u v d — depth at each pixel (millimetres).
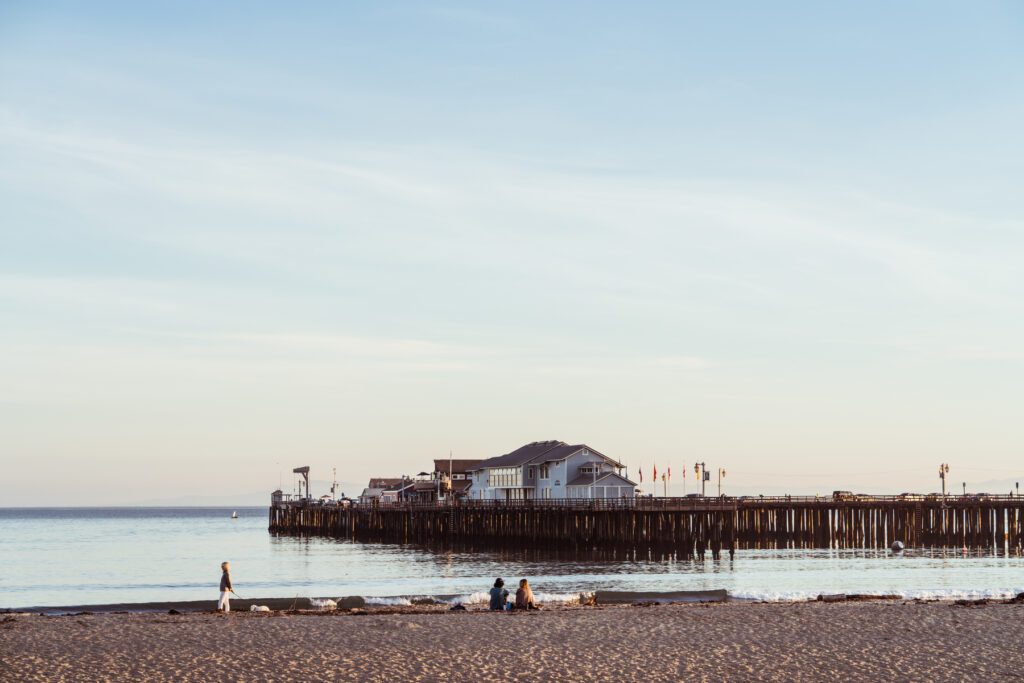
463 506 105312
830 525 94688
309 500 156625
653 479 109375
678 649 29375
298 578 72500
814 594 52594
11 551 116438
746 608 39062
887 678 25438
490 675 25797
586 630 32938
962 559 85125
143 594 63812
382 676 25656
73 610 47969
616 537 86750
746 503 92188
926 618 35188
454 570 77812
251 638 31266
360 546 113875
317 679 25297
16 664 26953
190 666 26812
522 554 93625
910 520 95938
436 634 32062
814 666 26891
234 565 87375
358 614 39344
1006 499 98938
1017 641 30516
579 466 110875
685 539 86875
